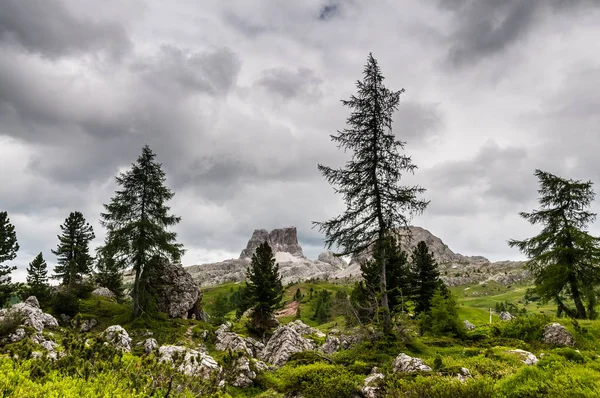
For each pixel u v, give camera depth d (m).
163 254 35.78
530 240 33.03
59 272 47.84
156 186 37.09
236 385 15.62
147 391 8.07
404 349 17.02
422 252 38.22
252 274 43.56
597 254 28.62
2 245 41.75
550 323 21.78
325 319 78.94
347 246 21.36
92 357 8.86
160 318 34.94
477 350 17.59
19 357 8.61
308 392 12.01
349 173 21.39
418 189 20.12
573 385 7.98
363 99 21.50
